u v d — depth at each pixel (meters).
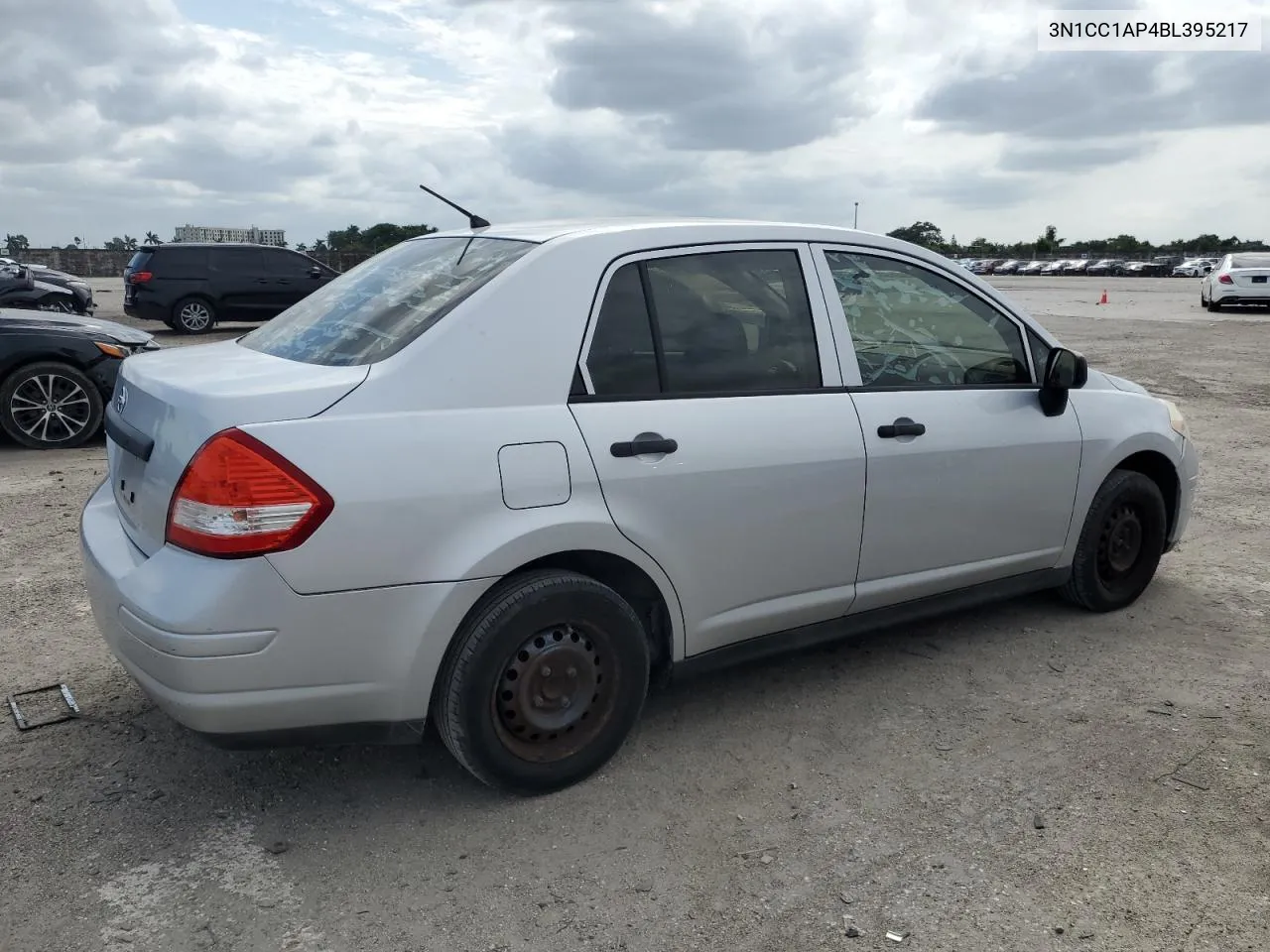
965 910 2.68
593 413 3.14
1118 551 4.77
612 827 3.06
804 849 2.95
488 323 3.04
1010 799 3.21
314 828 3.04
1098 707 3.86
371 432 2.79
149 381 3.13
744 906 2.70
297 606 2.71
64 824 3.03
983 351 4.20
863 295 3.86
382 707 2.89
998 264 87.50
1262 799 3.22
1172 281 64.81
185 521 2.71
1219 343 17.25
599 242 3.29
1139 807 3.17
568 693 3.18
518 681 3.07
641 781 3.32
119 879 2.79
